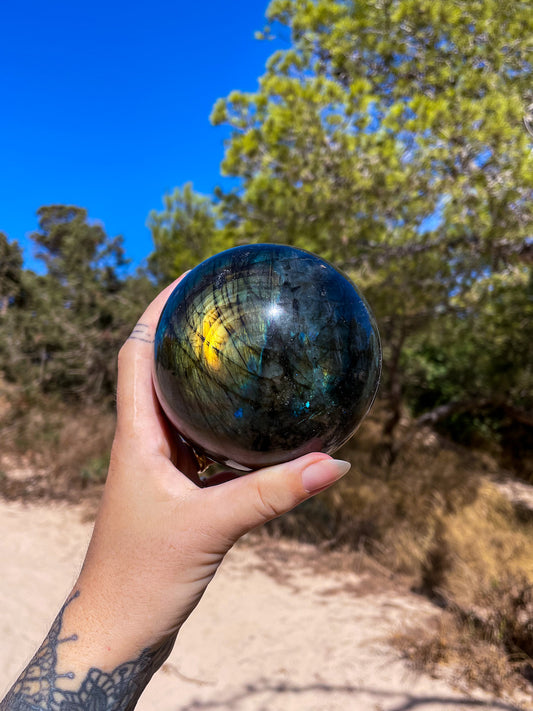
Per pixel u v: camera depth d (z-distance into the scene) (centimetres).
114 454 88
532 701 288
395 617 382
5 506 577
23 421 816
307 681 304
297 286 81
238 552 504
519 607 354
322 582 446
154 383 88
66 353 913
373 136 430
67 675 73
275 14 436
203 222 701
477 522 561
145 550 80
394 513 579
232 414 80
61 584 412
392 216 459
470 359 944
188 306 83
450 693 293
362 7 406
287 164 433
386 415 874
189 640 350
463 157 383
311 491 76
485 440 1060
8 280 966
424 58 390
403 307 551
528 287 732
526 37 368
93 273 989
